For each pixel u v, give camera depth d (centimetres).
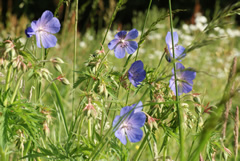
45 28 85
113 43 87
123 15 474
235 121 82
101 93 83
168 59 86
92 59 86
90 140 86
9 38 82
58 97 91
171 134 85
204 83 211
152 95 86
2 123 81
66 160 84
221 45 296
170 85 85
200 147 70
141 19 354
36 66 83
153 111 84
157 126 83
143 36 88
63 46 239
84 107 82
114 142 86
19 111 82
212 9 488
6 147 84
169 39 88
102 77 84
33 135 83
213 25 78
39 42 85
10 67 84
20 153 87
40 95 91
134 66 86
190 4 495
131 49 88
